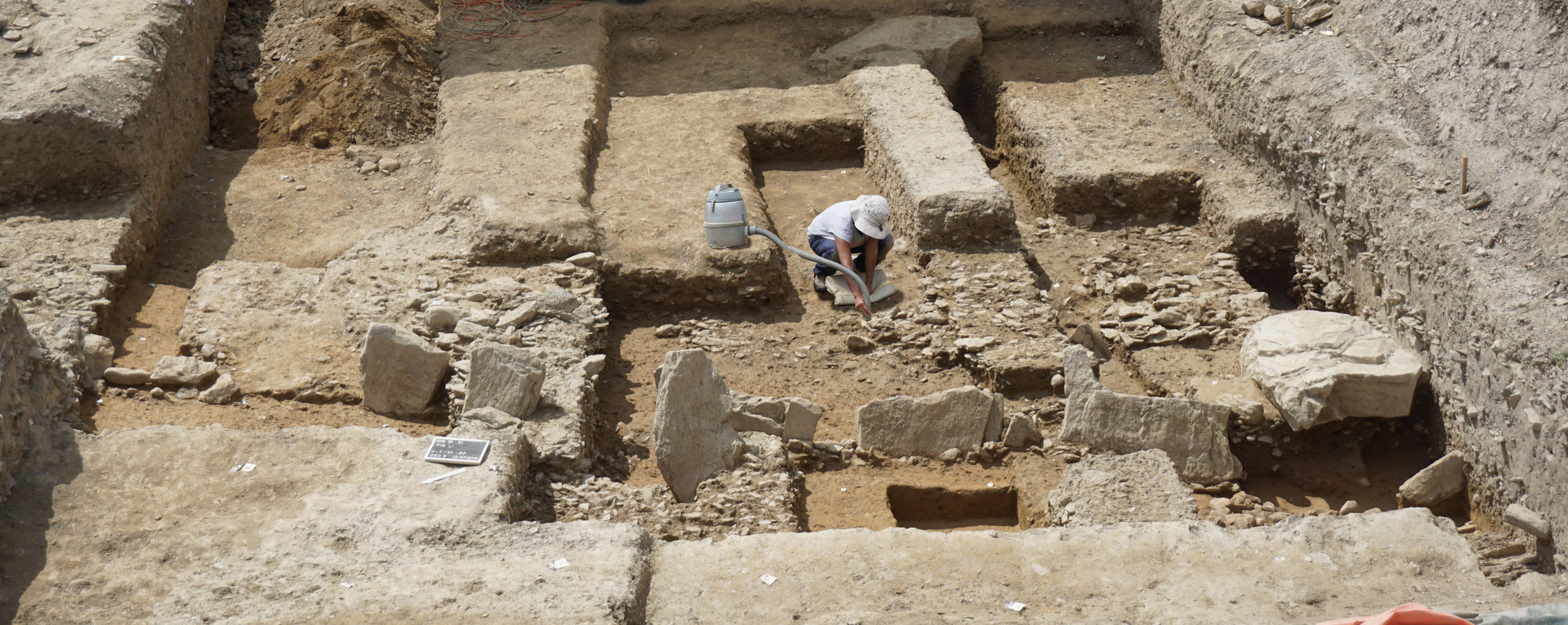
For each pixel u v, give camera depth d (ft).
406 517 15.20
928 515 19.38
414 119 30.53
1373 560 14.62
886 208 23.30
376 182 27.84
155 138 25.40
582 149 27.58
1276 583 14.21
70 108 23.41
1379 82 24.47
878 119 29.22
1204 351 22.33
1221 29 28.99
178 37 28.40
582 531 15.05
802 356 22.84
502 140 27.81
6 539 14.57
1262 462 20.42
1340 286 23.94
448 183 25.93
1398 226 21.54
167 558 14.44
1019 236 25.02
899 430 19.66
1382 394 19.92
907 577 14.44
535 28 34.35
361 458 16.39
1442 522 15.37
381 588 13.98
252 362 20.36
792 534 15.30
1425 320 20.59
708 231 24.18
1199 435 19.45
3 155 23.24
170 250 24.81
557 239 23.90
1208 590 14.12
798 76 33.14
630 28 36.11
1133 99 31.27
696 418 17.83
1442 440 20.12
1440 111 22.82
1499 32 22.47
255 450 16.47
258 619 13.47
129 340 21.12
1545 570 16.89
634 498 17.15
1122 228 27.37
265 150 29.32
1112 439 19.44
